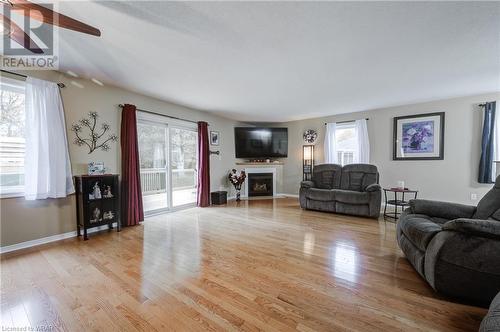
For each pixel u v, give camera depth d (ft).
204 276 6.41
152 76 9.78
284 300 5.30
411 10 5.47
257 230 10.74
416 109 14.60
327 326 4.44
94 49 7.38
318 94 12.46
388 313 4.82
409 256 6.77
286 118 19.48
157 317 4.72
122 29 6.23
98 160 10.66
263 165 20.42
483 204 7.15
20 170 8.71
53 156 8.89
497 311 3.06
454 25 6.07
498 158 12.19
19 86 8.49
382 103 14.48
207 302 5.23
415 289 5.73
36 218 8.83
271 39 6.80
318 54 7.77
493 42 6.96
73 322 4.57
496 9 5.41
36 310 4.94
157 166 14.29
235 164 20.12
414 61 8.34
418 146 14.58
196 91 11.93
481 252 4.78
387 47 7.28
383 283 6.03
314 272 6.64
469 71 9.27
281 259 7.53
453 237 5.06
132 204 11.55
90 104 10.35
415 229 6.41
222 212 14.60
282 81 10.41
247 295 5.50
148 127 13.83
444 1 5.16
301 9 5.43
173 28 6.20
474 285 4.86
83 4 5.15
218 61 8.30
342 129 17.84
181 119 15.08
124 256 7.78
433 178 14.19
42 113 8.64
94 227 10.54
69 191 9.53
